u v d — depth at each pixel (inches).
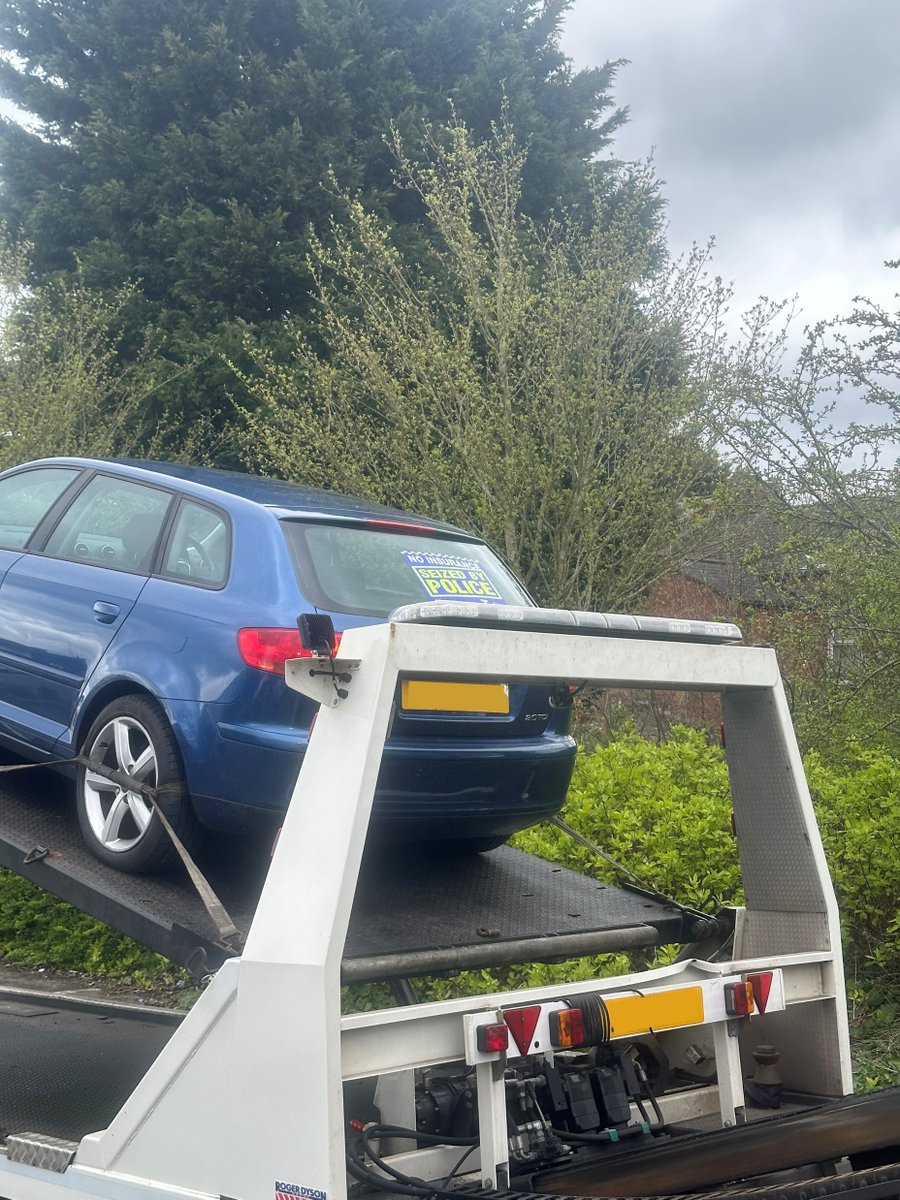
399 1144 128.2
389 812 157.1
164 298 934.4
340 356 574.2
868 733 311.3
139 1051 198.1
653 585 527.8
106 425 788.6
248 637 161.3
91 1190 116.3
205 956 131.8
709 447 486.0
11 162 1013.8
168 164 930.1
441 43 984.3
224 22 972.6
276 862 106.0
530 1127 123.6
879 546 313.6
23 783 193.9
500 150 564.4
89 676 180.4
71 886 156.2
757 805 141.6
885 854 238.5
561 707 180.7
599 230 542.0
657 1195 110.3
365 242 575.8
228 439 879.1
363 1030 102.3
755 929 142.6
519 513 504.4
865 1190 92.4
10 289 719.1
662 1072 145.9
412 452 524.4
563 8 1013.8
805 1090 137.0
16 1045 201.3
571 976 228.7
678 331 514.9
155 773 166.6
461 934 141.2
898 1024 236.7
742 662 135.7
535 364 522.3
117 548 192.1
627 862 240.8
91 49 1000.9
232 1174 102.7
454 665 110.0
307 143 934.4
